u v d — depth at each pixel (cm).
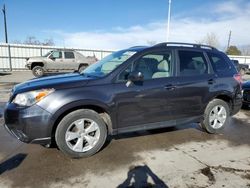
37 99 332
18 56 2300
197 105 455
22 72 2086
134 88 385
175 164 350
